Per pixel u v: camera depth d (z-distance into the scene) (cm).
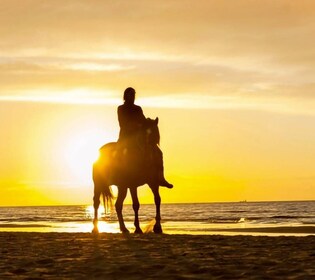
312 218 6400
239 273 785
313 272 775
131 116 1716
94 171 1839
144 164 1702
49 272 844
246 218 6606
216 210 12756
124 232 1755
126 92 1720
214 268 837
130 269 855
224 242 1323
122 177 1727
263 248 1155
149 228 1788
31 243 1411
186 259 973
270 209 13162
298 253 1038
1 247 1314
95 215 1864
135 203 1783
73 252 1149
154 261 952
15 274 832
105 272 826
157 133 1705
